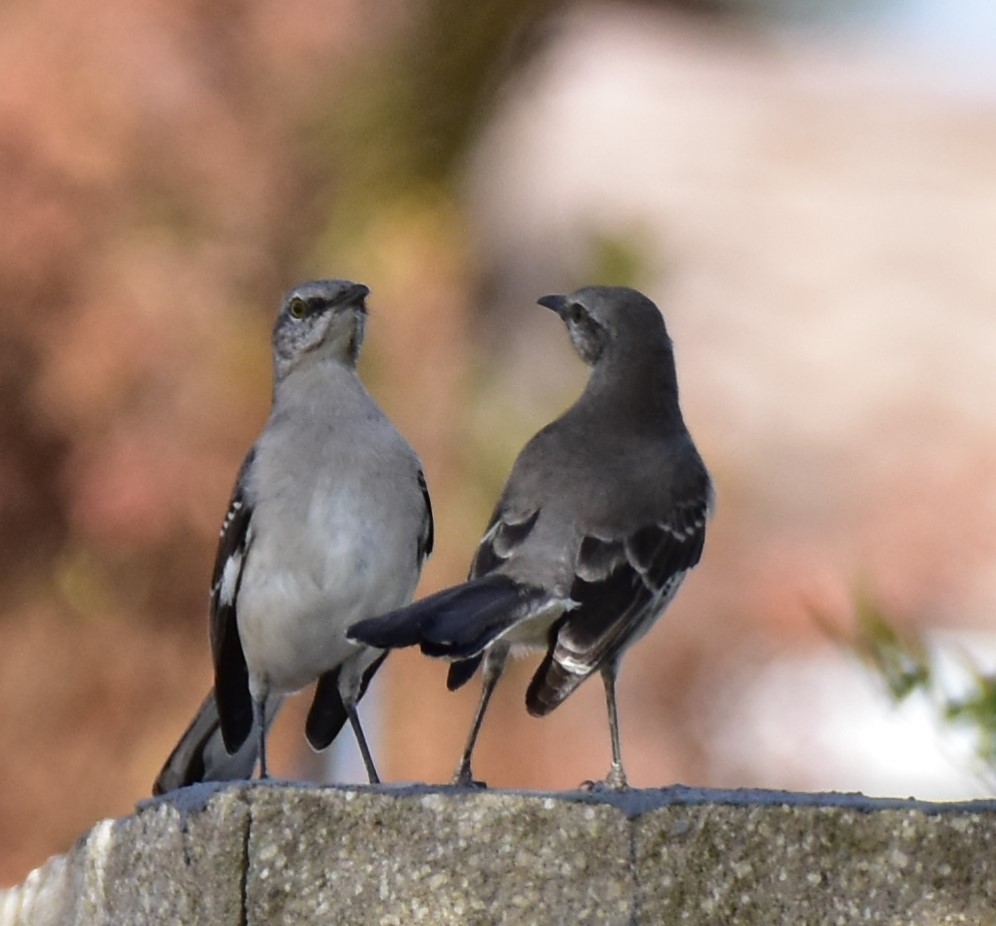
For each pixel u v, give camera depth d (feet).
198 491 47.34
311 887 21.30
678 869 21.29
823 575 48.93
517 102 55.42
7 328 47.32
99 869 23.16
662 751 46.52
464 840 21.34
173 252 48.19
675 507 29.76
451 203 51.83
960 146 73.10
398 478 29.94
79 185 47.60
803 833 21.30
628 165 66.69
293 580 29.55
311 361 30.63
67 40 47.55
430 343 49.98
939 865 21.22
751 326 62.49
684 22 79.25
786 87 75.00
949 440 58.03
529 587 27.61
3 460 47.34
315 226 50.01
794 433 58.34
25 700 47.80
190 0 48.65
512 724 45.73
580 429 30.45
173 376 47.88
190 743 31.58
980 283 65.77
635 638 28.94
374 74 50.62
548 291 54.75
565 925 21.22
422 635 25.08
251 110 49.34
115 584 47.80
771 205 67.62
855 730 46.88
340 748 45.65
